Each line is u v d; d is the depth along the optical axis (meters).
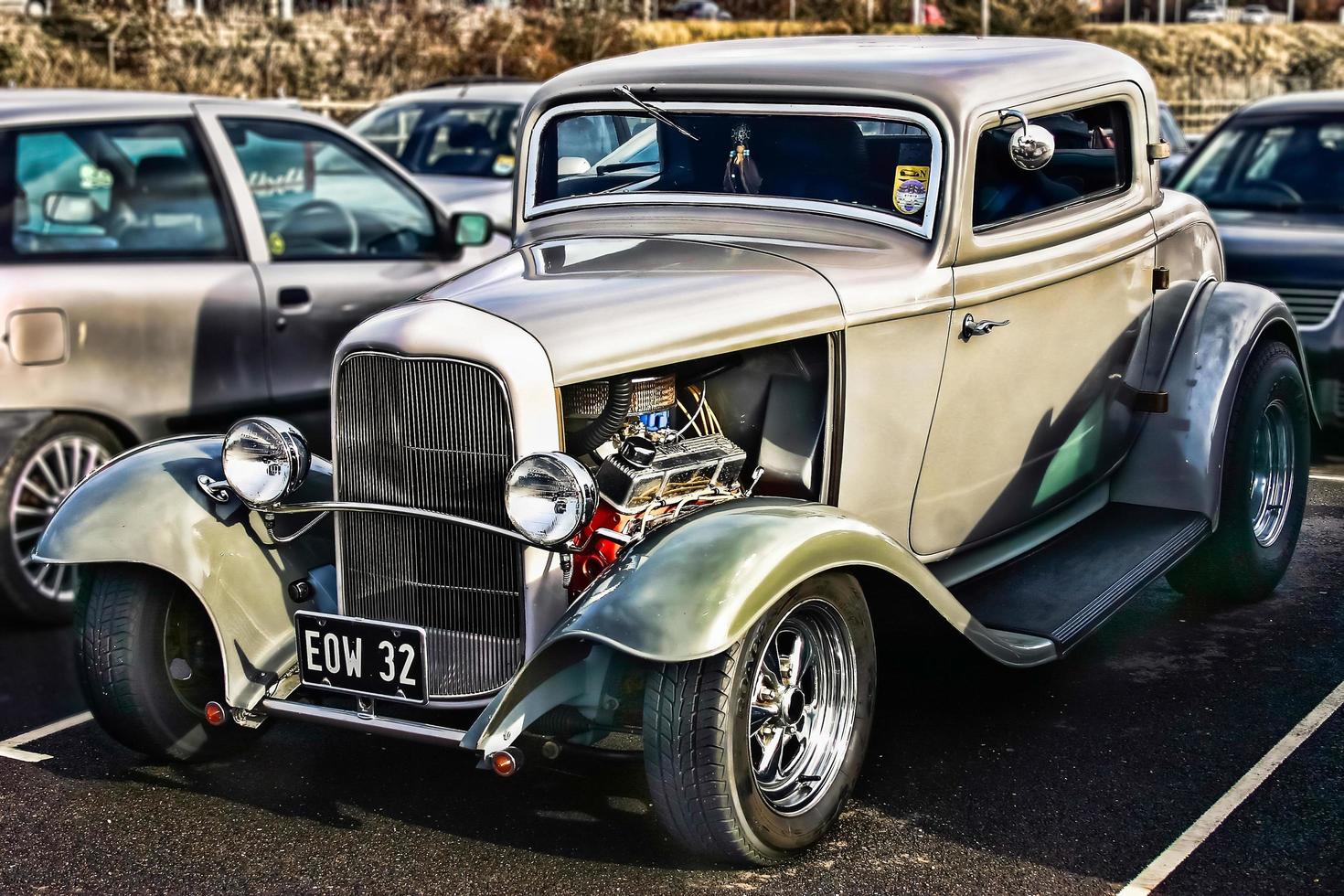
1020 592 4.61
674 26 38.47
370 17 30.30
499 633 3.71
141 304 5.99
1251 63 53.34
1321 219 8.43
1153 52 51.38
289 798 4.07
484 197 10.41
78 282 5.79
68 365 5.75
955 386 4.48
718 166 4.62
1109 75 5.07
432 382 3.62
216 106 6.59
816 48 4.94
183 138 6.40
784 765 3.78
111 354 5.90
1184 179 9.27
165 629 4.14
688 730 3.37
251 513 4.15
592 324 3.66
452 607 3.77
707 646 3.23
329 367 6.80
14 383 5.59
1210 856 3.63
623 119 4.76
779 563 3.40
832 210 4.43
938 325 4.35
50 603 5.67
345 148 7.10
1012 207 4.65
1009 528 4.89
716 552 3.39
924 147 4.35
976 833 3.78
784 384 4.12
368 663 3.77
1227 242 8.05
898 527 4.43
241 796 4.09
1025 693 4.73
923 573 3.81
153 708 4.11
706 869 3.62
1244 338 5.34
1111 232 5.06
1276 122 9.23
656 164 4.73
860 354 4.12
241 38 28.39
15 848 3.79
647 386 3.82
